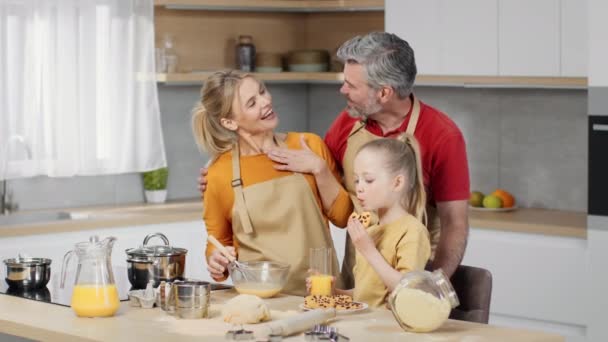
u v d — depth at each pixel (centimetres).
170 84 593
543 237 480
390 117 346
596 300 462
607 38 453
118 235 511
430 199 347
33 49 520
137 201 582
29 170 525
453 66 529
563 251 471
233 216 337
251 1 583
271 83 633
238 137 339
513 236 489
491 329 271
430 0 534
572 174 537
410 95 346
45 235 488
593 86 458
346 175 358
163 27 586
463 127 575
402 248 298
